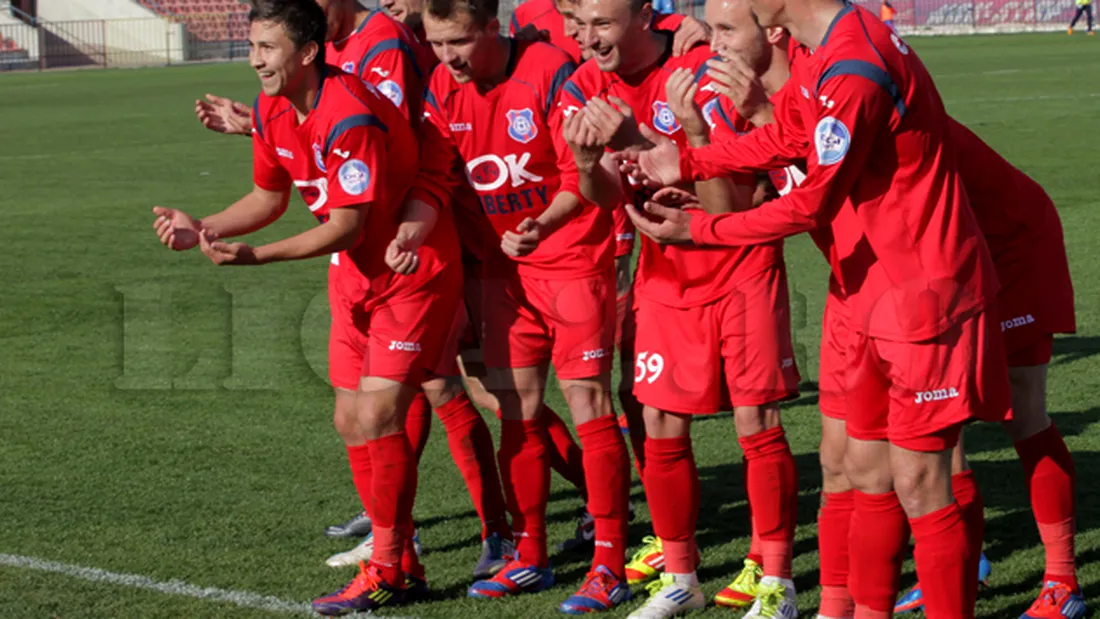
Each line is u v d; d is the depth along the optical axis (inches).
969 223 136.9
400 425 172.6
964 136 159.0
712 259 164.4
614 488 173.0
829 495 155.9
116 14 2191.2
